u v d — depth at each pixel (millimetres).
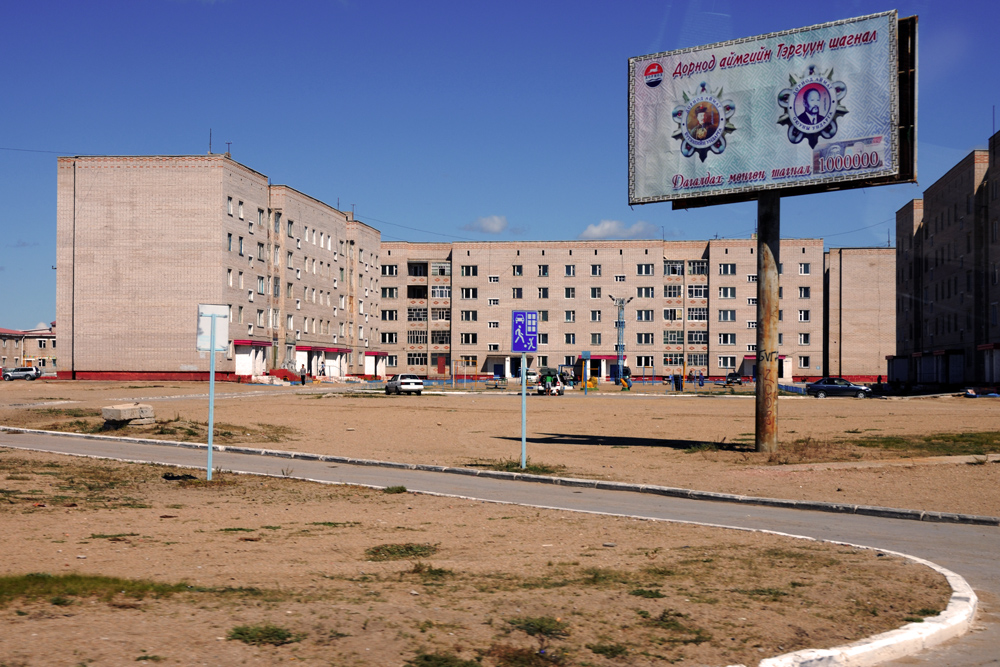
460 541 10219
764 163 21734
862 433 28031
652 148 23328
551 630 5992
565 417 38500
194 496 14102
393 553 9312
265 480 16609
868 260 108500
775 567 8555
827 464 18609
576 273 110375
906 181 20438
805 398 60781
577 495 15172
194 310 71938
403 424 33750
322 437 27547
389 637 5691
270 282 82500
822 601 7109
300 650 5379
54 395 53125
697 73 22766
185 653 5234
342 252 101312
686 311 109125
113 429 26781
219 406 44406
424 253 115188
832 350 108500
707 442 25422
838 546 9914
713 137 22438
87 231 72750
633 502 14336
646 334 109312
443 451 23281
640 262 109562
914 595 7410
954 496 14477
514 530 11094
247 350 77125
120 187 72750
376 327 112812
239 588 7152
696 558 9070
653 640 5895
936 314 84938
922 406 48125
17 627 5613
